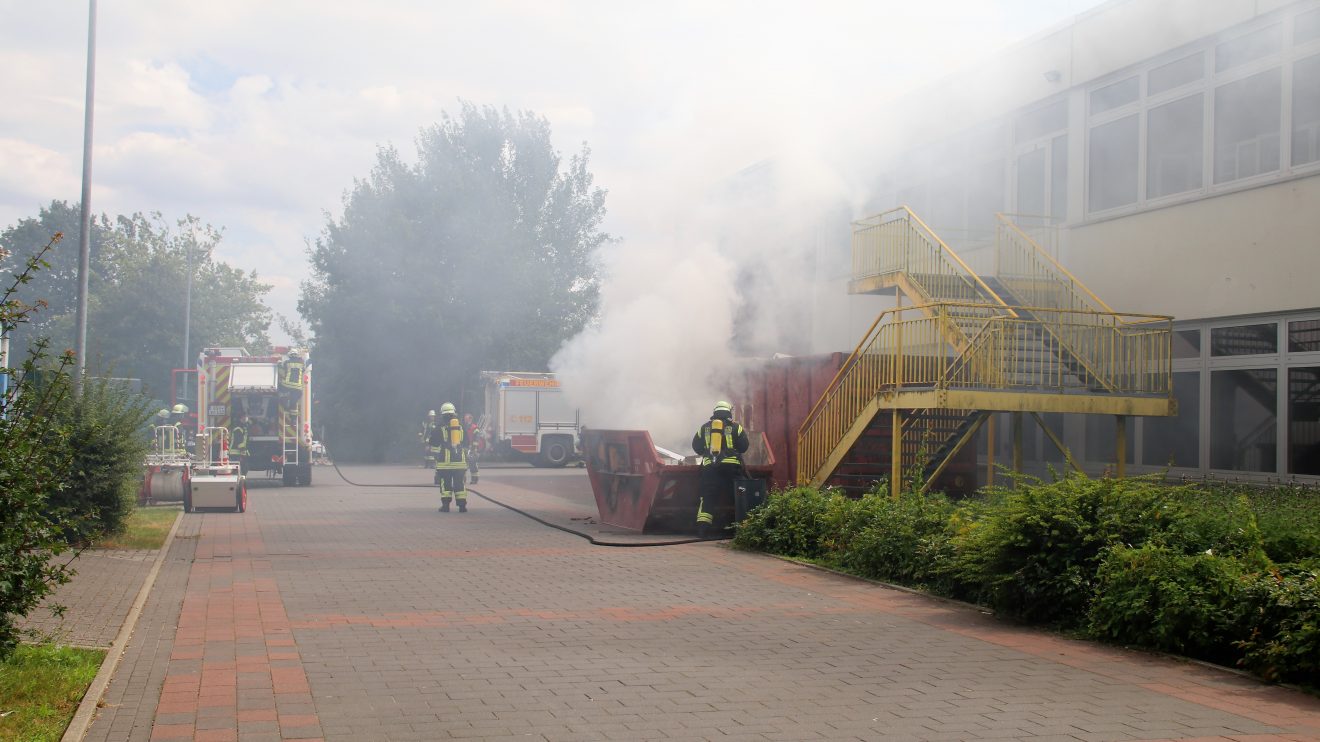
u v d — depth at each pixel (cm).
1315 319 1307
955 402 1306
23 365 678
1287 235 1333
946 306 1366
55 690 617
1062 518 860
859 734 570
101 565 1156
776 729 578
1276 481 1343
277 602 954
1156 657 758
